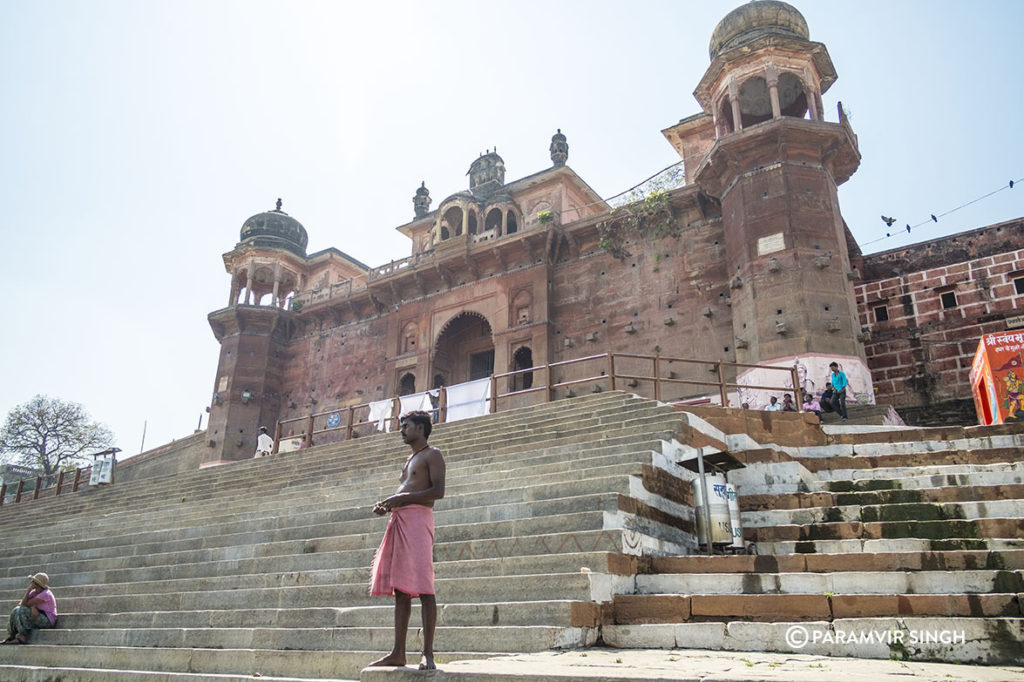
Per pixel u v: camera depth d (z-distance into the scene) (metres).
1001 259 15.88
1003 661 4.38
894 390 16.30
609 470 7.57
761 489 8.70
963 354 15.75
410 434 4.27
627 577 5.84
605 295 18.81
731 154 16.08
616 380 17.70
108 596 7.82
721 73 17.16
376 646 5.34
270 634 5.82
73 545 11.05
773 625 4.92
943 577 5.30
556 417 11.35
